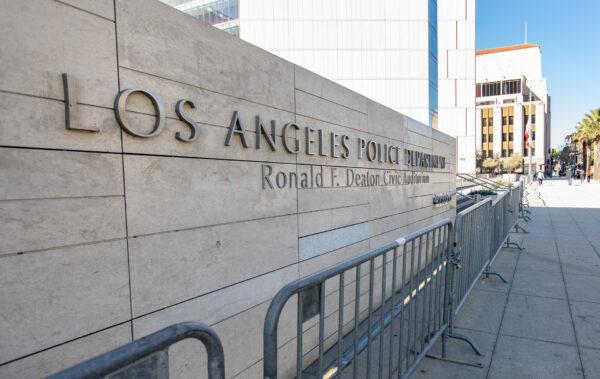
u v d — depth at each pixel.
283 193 3.33
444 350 3.62
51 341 1.72
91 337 1.88
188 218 2.41
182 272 2.38
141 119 2.10
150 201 2.17
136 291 2.09
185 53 2.38
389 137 5.61
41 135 1.67
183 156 2.37
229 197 2.74
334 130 4.14
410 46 24.88
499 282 5.92
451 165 9.18
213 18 28.25
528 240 9.22
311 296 1.91
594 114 48.19
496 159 67.69
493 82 81.81
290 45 25.06
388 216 5.54
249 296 2.94
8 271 1.58
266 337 1.65
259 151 3.04
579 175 51.47
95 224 1.89
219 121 2.64
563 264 6.91
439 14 32.97
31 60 1.64
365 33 25.00
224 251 2.71
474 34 32.81
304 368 3.64
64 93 1.75
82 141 1.83
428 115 24.94
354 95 4.59
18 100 1.60
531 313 4.65
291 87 3.43
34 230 1.66
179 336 1.17
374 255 2.40
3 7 1.55
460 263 3.95
